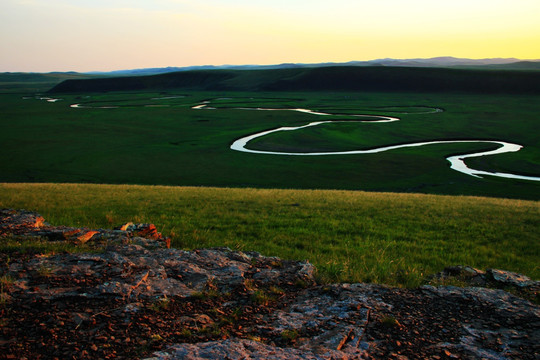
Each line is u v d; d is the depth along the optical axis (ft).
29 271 27.68
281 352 19.24
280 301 27.09
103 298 24.32
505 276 33.86
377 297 27.09
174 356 18.16
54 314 21.84
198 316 23.26
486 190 188.14
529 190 186.91
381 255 47.39
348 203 89.97
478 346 21.09
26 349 18.48
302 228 65.05
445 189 191.01
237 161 258.78
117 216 67.21
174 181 209.56
